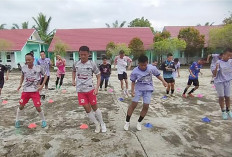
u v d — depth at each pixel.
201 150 3.88
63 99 7.80
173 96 8.27
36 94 4.89
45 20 31.33
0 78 7.02
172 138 4.36
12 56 25.14
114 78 14.42
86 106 4.52
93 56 26.38
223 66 5.51
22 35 26.58
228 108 5.75
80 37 28.06
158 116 5.79
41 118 5.32
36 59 8.77
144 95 4.62
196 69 7.77
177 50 24.64
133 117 5.68
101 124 4.68
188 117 5.72
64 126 5.05
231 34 21.08
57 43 23.95
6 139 4.34
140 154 3.72
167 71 8.25
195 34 24.36
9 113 6.14
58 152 3.81
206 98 7.91
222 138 4.39
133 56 24.92
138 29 29.72
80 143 4.14
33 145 4.07
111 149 3.90
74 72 4.71
